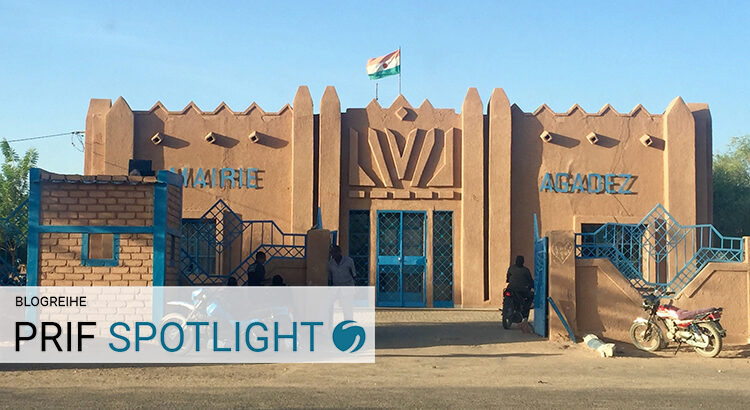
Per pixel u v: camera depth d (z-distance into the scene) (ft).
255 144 74.74
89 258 45.44
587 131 75.51
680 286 52.47
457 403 27.40
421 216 75.00
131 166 49.88
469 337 49.80
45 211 45.47
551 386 32.09
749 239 48.91
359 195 74.28
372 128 75.15
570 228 74.90
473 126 74.54
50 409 25.59
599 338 48.37
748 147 145.59
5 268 49.49
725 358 43.16
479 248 73.72
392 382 32.83
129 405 26.43
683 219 74.33
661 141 75.66
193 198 74.08
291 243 73.67
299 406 26.45
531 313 66.44
